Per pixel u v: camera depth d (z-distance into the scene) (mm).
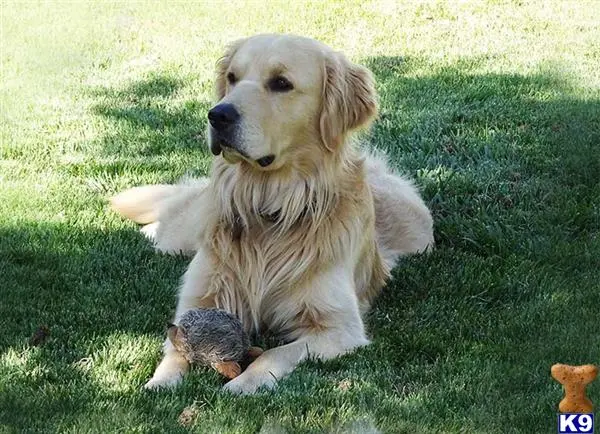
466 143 9055
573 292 6254
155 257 6820
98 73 11359
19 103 10250
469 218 7656
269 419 4512
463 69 11336
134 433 4305
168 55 12062
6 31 12961
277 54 5469
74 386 4836
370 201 6203
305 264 5645
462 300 6180
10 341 5449
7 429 4348
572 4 14281
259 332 5828
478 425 4508
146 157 8773
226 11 14008
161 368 5059
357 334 5652
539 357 5301
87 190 8008
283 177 5629
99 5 14445
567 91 10398
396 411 4625
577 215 7457
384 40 12586
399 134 9273
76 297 6094
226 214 5797
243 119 5285
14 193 7773
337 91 5672
